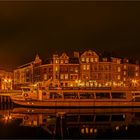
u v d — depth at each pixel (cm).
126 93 12281
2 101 14612
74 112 10469
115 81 16375
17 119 8556
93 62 16538
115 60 16800
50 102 11888
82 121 8262
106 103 12138
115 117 9162
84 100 12050
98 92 12338
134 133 6525
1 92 13875
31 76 18638
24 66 19888
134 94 12331
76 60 16875
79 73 16562
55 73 16488
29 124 7644
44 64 17050
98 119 8700
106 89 12350
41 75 17112
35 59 18500
